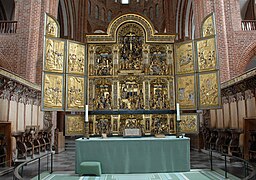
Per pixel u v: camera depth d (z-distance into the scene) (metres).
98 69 12.00
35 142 14.05
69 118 11.16
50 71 10.59
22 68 15.99
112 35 12.08
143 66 12.06
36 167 10.98
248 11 26.08
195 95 11.27
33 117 15.92
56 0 19.23
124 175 8.75
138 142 9.18
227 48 16.53
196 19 18.44
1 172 9.16
